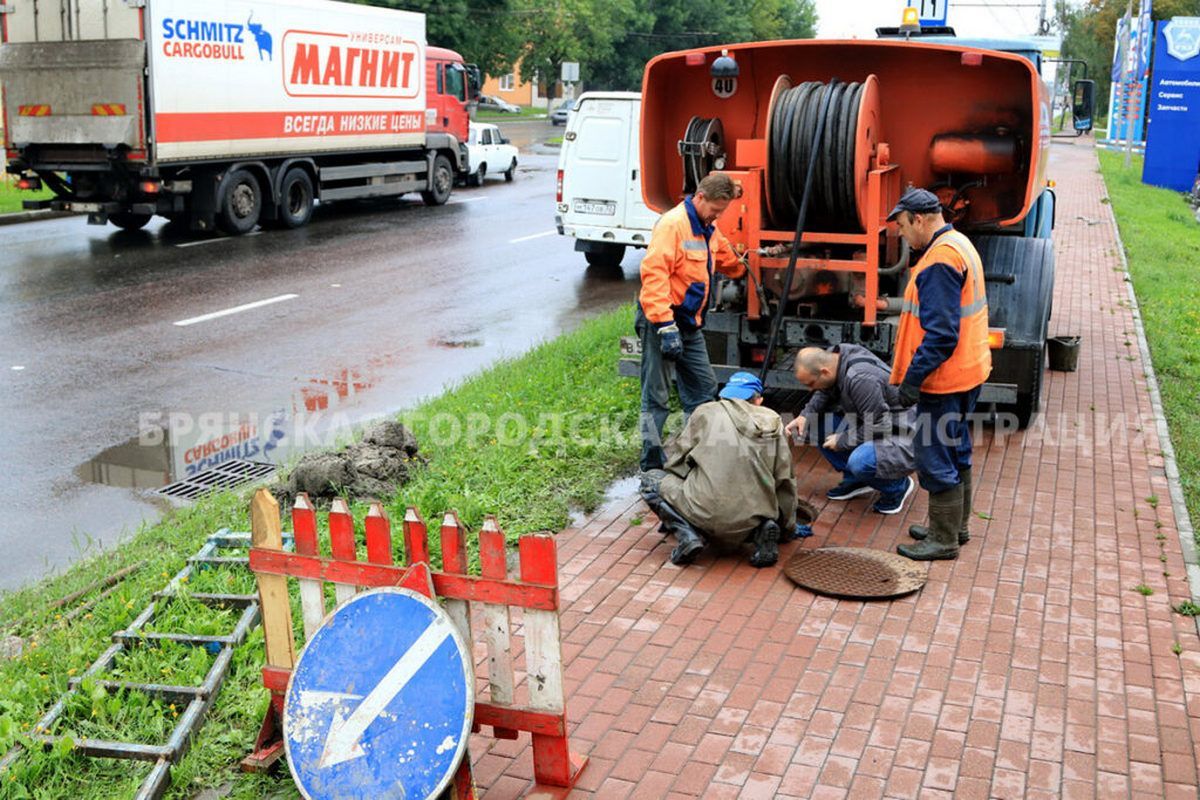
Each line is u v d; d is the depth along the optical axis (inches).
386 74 880.9
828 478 301.3
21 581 246.7
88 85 679.1
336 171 847.1
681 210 272.5
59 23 681.6
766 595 229.8
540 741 162.7
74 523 281.1
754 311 310.8
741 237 306.5
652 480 263.7
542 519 268.5
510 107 2869.1
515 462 301.1
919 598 227.9
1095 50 2792.8
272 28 757.3
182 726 174.9
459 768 155.2
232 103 733.9
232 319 510.3
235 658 197.9
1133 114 1472.7
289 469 311.7
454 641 151.9
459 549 158.7
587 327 475.2
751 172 298.4
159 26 671.1
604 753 175.0
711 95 337.4
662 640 210.8
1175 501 284.0
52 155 707.4
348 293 576.1
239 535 247.6
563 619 218.8
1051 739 178.4
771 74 329.1
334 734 153.3
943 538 246.2
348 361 440.1
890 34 422.0
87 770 171.5
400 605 154.6
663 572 241.0
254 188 773.3
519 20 2564.0
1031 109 312.7
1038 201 378.6
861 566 240.5
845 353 271.1
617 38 3038.9
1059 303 550.3
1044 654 205.3
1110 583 235.8
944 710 186.5
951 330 229.3
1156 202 1115.3
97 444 338.6
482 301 561.9
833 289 309.1
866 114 285.4
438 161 968.9
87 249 697.6
